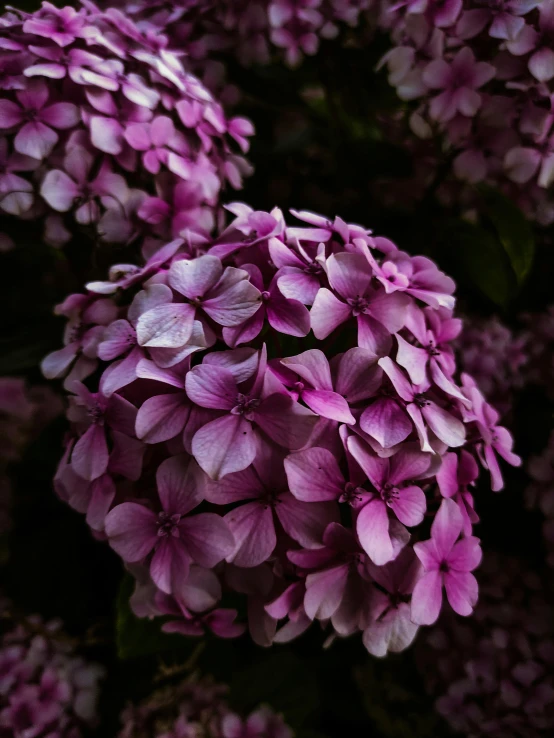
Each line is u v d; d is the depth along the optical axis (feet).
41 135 1.03
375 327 0.90
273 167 1.50
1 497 1.33
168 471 0.83
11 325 1.23
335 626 0.85
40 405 1.43
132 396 0.87
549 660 1.26
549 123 1.15
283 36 1.36
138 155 1.10
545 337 1.43
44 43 1.07
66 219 1.08
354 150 1.38
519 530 1.35
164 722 1.23
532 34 1.10
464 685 1.26
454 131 1.17
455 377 1.38
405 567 0.85
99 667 1.26
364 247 0.93
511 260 1.28
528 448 1.38
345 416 0.83
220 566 0.86
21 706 1.20
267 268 0.94
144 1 1.41
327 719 1.36
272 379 0.81
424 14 1.16
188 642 0.98
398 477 0.86
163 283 0.92
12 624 1.30
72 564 1.31
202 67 1.40
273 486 0.83
